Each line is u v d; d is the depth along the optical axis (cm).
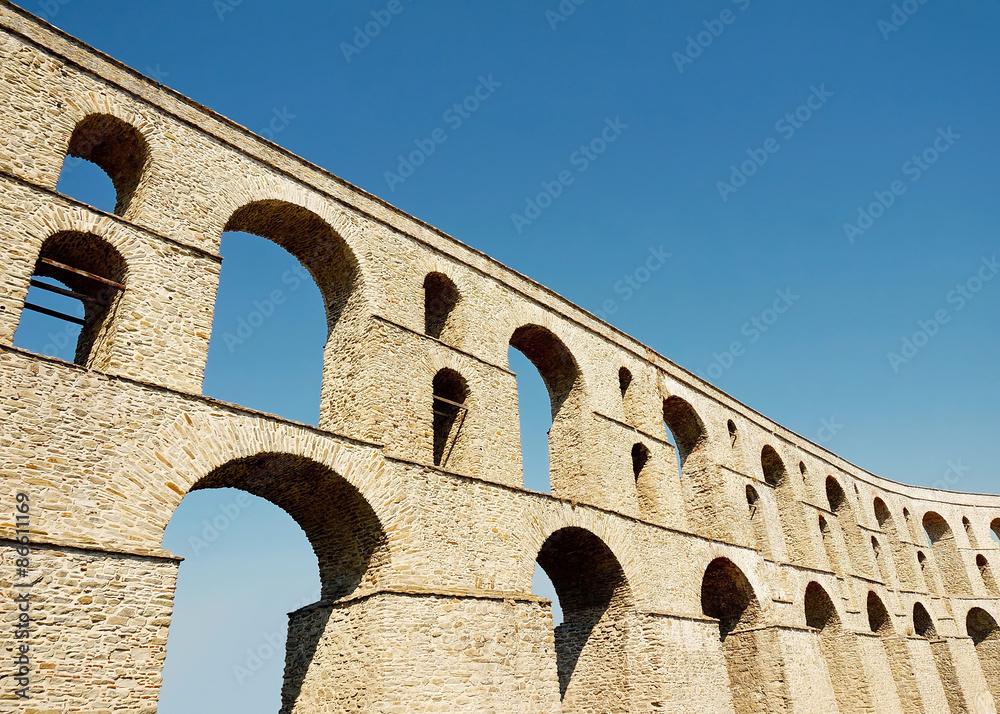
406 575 2089
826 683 3491
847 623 4050
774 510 4022
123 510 1672
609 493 2989
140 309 1938
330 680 2055
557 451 3184
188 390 1952
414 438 2377
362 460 2145
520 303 3120
